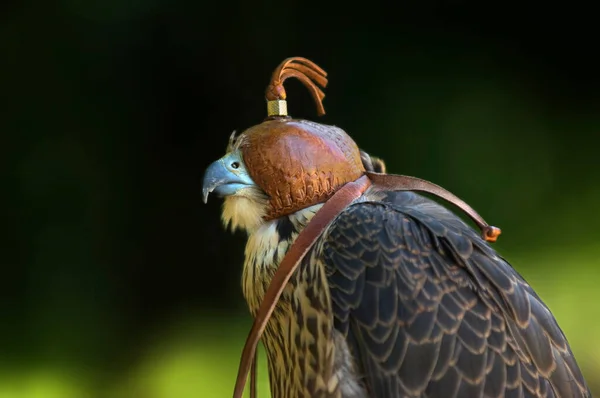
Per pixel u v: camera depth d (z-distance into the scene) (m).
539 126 13.95
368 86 13.66
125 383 12.15
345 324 5.09
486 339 5.05
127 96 13.48
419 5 13.98
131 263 13.10
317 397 5.19
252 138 4.95
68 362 12.23
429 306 5.07
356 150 5.10
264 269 5.12
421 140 13.52
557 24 14.33
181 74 13.55
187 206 13.41
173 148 13.53
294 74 5.16
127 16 13.43
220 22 13.53
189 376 11.92
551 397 5.12
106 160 13.37
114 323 12.73
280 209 4.94
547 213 13.39
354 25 13.78
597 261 12.63
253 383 5.54
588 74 14.30
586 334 11.49
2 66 13.25
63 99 13.37
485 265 5.24
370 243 5.18
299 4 13.66
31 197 13.09
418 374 4.98
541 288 12.30
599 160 13.88
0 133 13.19
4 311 12.60
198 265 13.20
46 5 13.34
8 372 12.00
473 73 14.03
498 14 14.23
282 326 5.32
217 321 12.87
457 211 13.21
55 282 12.84
